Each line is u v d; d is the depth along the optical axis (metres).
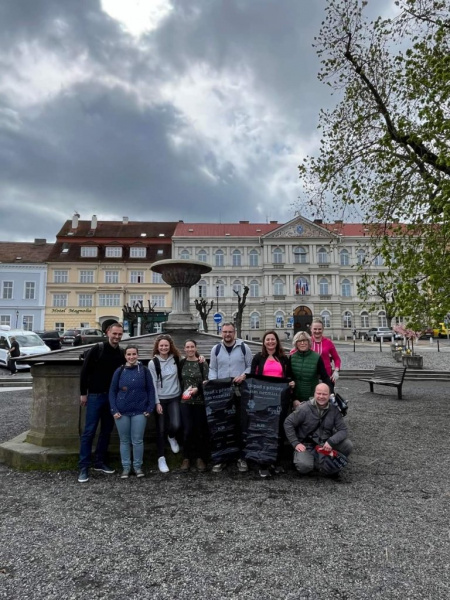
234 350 5.64
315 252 57.62
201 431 5.54
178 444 6.07
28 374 17.31
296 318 54.78
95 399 5.21
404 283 8.59
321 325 6.77
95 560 3.19
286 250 57.56
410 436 7.24
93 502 4.36
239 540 3.49
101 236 58.12
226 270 57.50
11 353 17.47
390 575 2.95
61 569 3.06
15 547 3.40
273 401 5.33
